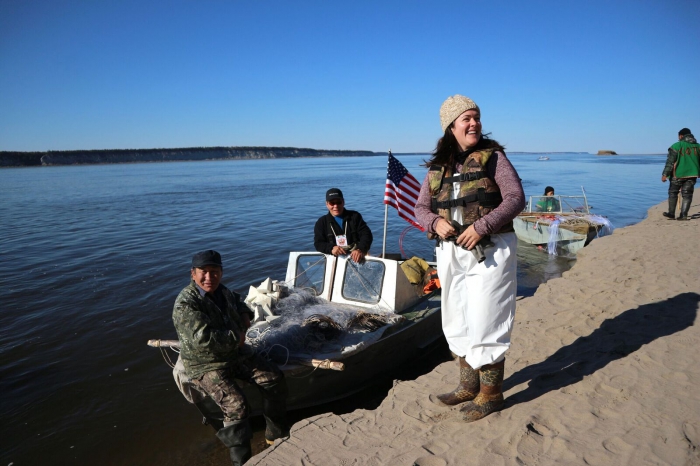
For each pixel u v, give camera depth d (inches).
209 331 159.3
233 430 156.9
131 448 207.2
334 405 226.2
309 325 213.5
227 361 165.6
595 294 251.9
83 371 276.7
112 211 1014.4
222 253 588.7
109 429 221.1
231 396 161.5
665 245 366.3
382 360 230.8
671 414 121.4
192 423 224.2
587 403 132.3
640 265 306.8
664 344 168.7
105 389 257.0
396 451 124.1
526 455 111.9
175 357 291.7
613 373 149.6
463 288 122.1
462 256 117.4
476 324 117.6
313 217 901.2
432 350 271.0
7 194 1491.1
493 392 129.0
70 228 778.8
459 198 113.8
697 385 135.0
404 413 146.9
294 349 204.1
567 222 522.3
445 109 116.9
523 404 136.1
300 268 276.2
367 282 259.8
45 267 510.6
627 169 2807.6
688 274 269.9
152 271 491.2
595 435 116.2
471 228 108.6
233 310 174.9
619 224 753.6
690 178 490.0
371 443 132.2
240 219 882.1
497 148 114.1
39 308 378.6
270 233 729.6
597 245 405.1
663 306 214.7
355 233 265.6
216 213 972.6
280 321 222.1
